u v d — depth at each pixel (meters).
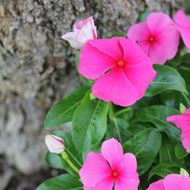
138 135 0.51
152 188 0.48
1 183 0.67
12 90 0.63
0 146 0.66
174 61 0.56
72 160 0.53
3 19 0.55
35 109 0.65
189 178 0.47
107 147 0.48
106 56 0.49
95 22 0.57
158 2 0.58
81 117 0.51
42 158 0.67
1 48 0.58
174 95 0.55
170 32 0.54
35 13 0.55
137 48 0.49
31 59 0.59
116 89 0.49
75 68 0.60
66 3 0.54
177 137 0.53
